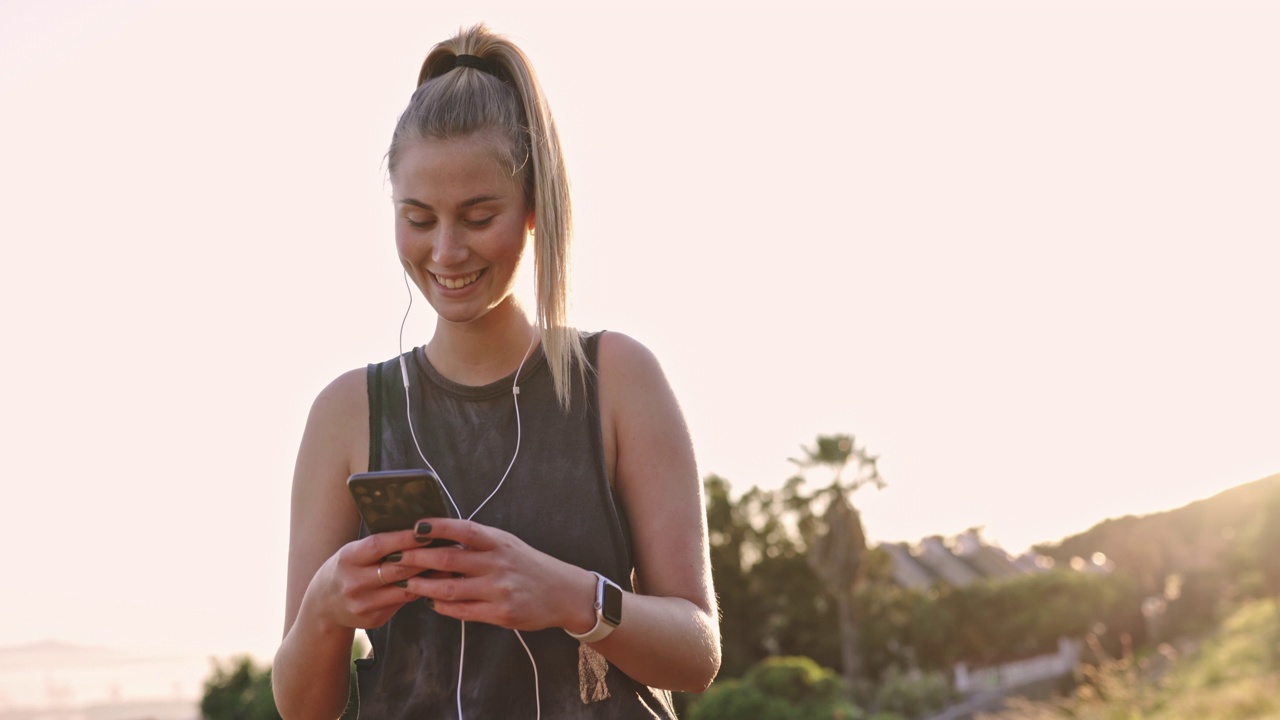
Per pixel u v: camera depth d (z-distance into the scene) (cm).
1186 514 6869
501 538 117
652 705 141
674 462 143
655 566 140
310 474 148
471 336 143
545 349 139
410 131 132
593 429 142
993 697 3322
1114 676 1336
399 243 135
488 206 131
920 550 7456
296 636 128
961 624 4734
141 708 5491
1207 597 5372
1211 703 1235
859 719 2422
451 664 135
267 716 1927
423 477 114
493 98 133
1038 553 8662
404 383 146
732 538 3953
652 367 147
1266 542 4088
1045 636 4928
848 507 3669
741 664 3741
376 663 140
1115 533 6988
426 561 116
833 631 3969
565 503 140
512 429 143
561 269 138
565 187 139
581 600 121
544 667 134
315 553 145
